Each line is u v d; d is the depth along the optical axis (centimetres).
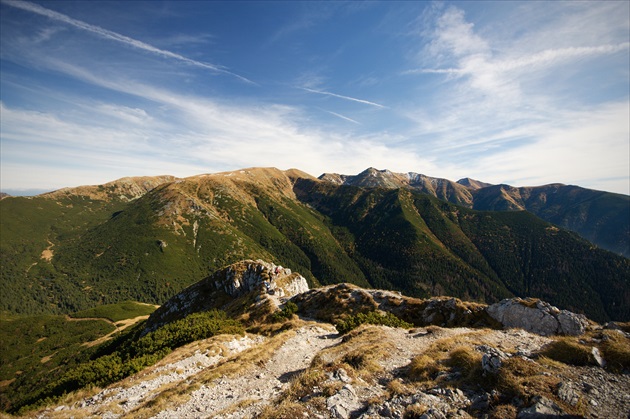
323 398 1486
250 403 1700
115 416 2027
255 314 6069
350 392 1542
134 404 2188
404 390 1551
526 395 1260
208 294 10850
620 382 1366
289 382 2072
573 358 1588
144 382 2617
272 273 9644
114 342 11775
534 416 1127
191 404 1892
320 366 2011
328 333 4062
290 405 1435
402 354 2230
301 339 3512
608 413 1165
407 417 1277
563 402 1208
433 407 1300
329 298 6222
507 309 3959
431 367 1762
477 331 2659
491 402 1291
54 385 3064
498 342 2255
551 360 1573
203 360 3094
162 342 3875
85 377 2900
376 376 1823
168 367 2934
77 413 2114
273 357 2792
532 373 1425
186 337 3975
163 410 1834
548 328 3431
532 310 3675
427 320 4709
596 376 1419
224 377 2294
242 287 10169
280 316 5466
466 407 1308
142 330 11144
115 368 2923
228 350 3428
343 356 2194
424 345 2491
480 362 1630
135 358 3219
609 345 1633
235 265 10900
